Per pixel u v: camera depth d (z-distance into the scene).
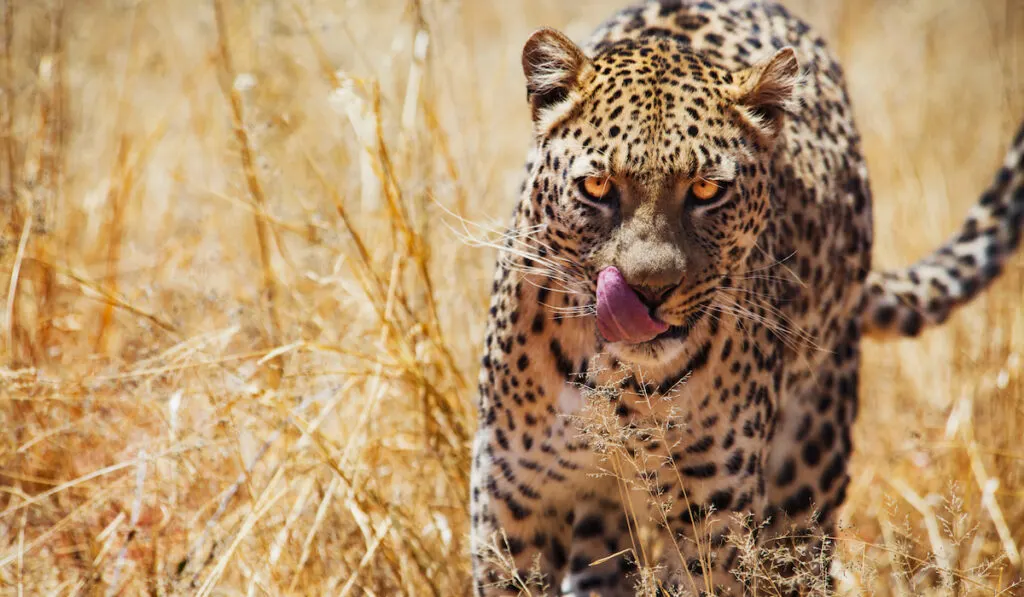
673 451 7.03
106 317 9.28
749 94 6.75
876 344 11.05
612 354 6.86
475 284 9.46
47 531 7.77
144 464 7.60
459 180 9.70
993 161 13.85
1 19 12.14
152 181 12.22
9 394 8.27
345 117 9.77
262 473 8.22
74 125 11.27
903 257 12.26
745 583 7.21
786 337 7.72
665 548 7.43
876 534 9.30
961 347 10.35
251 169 9.32
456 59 13.28
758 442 7.31
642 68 6.75
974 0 17.27
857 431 10.20
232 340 8.88
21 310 9.27
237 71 10.98
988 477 9.25
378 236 9.30
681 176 6.47
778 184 7.55
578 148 6.62
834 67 8.72
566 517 7.53
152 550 7.67
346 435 8.52
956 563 8.16
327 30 10.42
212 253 9.65
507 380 7.11
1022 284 10.02
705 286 6.64
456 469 8.48
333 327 9.20
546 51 6.91
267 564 7.67
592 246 6.60
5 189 9.85
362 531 7.76
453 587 8.22
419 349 8.65
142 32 13.56
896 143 13.86
